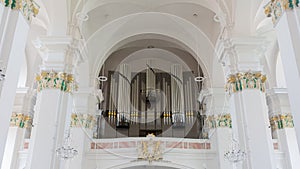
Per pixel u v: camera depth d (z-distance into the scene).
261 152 6.69
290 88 4.46
